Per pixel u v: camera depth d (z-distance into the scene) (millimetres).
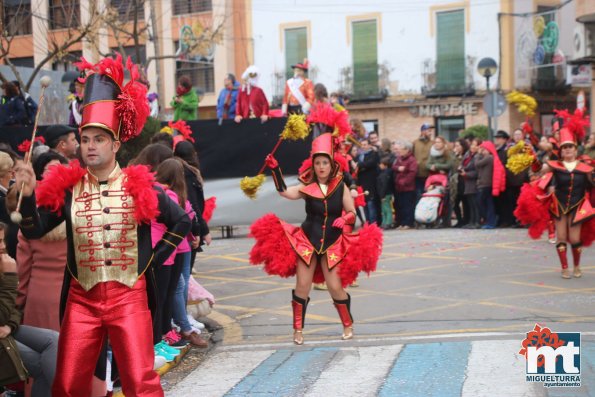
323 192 8742
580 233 12078
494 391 6562
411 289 11531
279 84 39281
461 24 35844
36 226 5551
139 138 14070
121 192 5727
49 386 5945
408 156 18766
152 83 39344
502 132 17797
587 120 12336
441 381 6898
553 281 11820
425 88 36562
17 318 5812
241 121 17234
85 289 5609
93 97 5711
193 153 10227
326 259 8656
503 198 18094
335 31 38219
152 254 5812
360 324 9555
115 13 23516
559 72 36156
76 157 8016
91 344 5590
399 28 37031
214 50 37719
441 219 18859
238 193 17406
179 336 8797
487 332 8789
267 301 11273
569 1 33656
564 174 12016
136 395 5480
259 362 7992
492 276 12320
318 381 7125
